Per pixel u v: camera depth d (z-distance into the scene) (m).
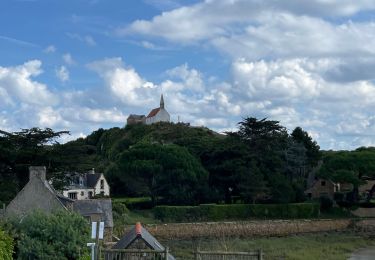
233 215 90.31
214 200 96.00
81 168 72.88
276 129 106.81
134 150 95.50
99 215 55.00
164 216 85.62
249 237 82.69
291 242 76.00
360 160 101.69
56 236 30.50
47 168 70.00
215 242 73.06
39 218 31.06
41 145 71.69
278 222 86.94
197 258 25.97
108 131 157.25
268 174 97.06
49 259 29.67
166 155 92.88
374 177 105.44
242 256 25.75
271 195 95.75
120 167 96.06
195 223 81.06
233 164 95.06
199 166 95.69
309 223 89.75
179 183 93.50
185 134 133.50
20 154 68.75
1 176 69.56
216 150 97.81
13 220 31.88
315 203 97.81
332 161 104.12
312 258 60.09
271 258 59.34
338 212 100.19
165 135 134.25
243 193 93.38
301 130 126.88
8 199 63.88
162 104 177.88
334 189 111.31
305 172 120.62
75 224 31.81
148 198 96.69
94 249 23.78
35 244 29.73
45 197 44.97
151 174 92.56
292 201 99.19
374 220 94.25
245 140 103.88
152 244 32.41
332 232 89.81
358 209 101.00
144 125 149.12
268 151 102.56
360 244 76.12
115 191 104.38
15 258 30.00
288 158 111.44
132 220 80.12
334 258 60.97
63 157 71.44
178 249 65.56
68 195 97.94
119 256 25.67
